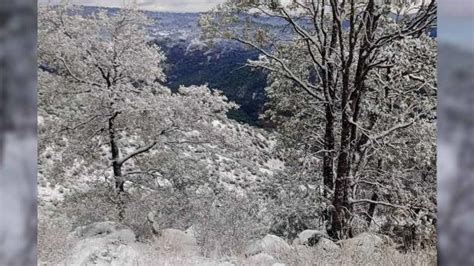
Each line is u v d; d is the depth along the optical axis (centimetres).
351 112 430
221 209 388
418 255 285
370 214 444
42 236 275
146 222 362
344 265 289
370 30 407
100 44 458
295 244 319
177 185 448
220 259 306
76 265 272
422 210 425
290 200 434
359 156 438
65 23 452
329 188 447
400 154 432
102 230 347
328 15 458
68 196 437
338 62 456
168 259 293
